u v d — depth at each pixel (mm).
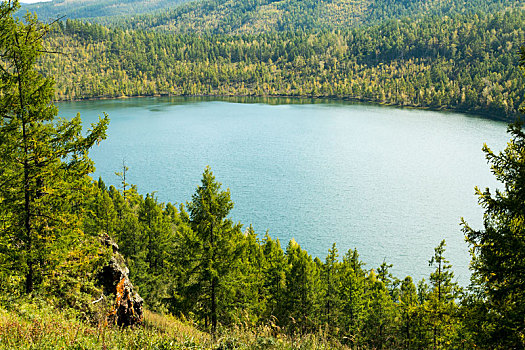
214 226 26406
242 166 144250
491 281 12523
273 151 167125
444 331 25203
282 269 45375
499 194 12562
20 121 14516
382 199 109938
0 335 7918
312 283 41250
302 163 148750
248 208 103250
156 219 42344
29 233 15094
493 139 179000
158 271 41688
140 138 190375
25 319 10180
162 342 9562
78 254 16125
